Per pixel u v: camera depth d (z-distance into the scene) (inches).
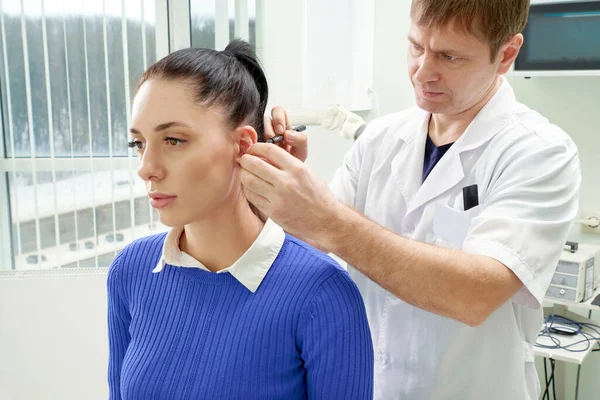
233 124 36.0
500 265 40.3
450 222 46.8
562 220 41.9
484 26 40.5
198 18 94.7
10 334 85.7
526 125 46.0
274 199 34.7
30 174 92.7
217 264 38.8
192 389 36.6
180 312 38.6
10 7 88.7
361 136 55.8
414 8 42.8
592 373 96.7
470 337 46.5
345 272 37.9
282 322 36.2
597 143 90.7
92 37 90.5
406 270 37.9
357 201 54.9
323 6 86.9
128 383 38.7
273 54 96.8
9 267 94.0
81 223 94.2
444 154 48.7
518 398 47.8
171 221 35.9
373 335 51.6
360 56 90.9
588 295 85.7
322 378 36.3
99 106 92.0
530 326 49.1
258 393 36.1
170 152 34.8
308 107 90.7
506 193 43.3
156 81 34.8
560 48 80.7
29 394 87.2
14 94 90.7
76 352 87.0
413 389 48.9
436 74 43.3
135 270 41.2
